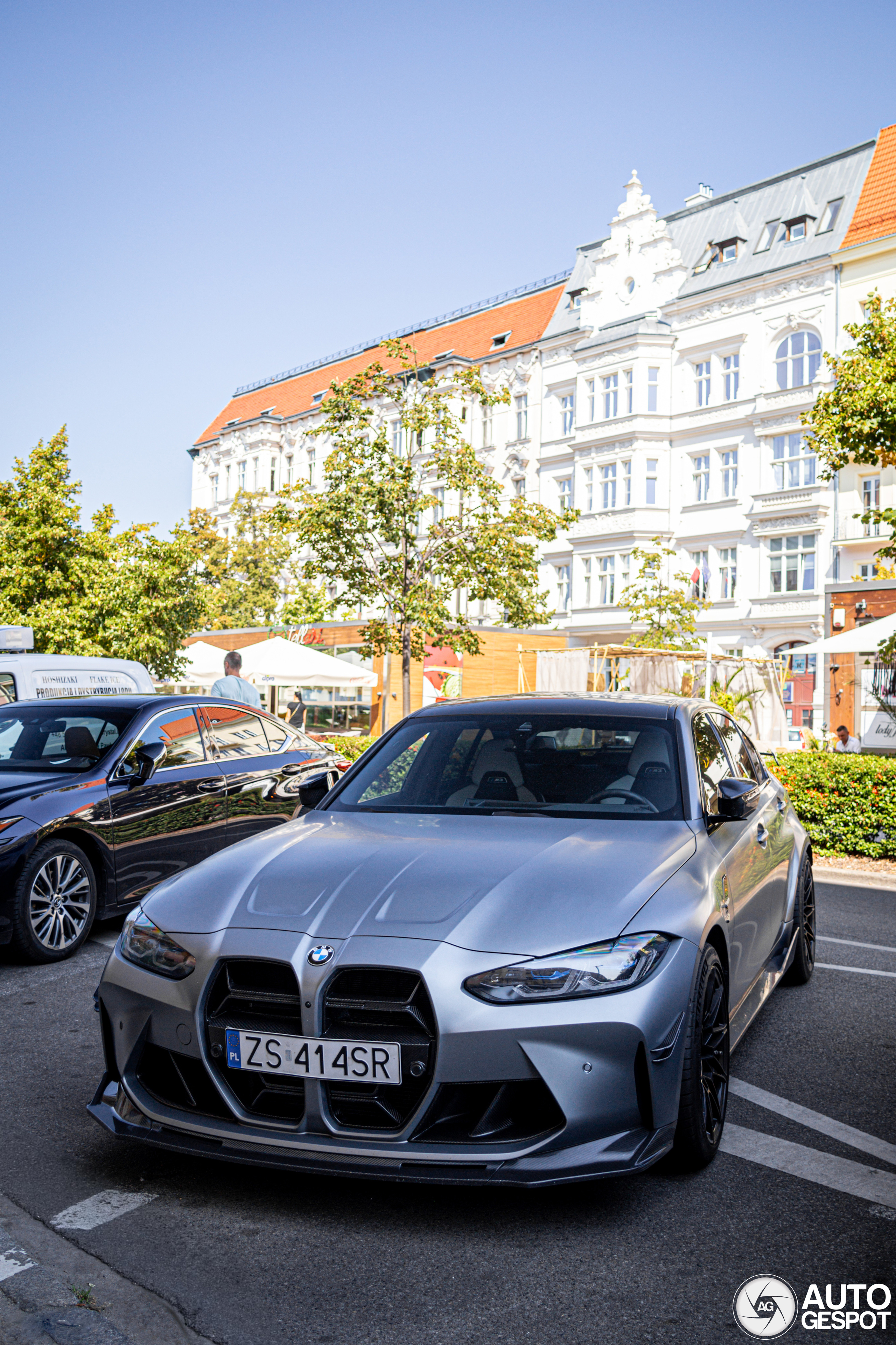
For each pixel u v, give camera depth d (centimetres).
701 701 506
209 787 725
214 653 2127
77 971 596
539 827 373
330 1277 269
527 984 287
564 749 428
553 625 4034
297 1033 292
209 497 6031
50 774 659
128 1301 258
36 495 2034
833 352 3344
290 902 319
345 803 426
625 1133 293
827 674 2588
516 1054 282
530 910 305
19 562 2044
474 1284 266
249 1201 311
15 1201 311
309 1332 246
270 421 5609
